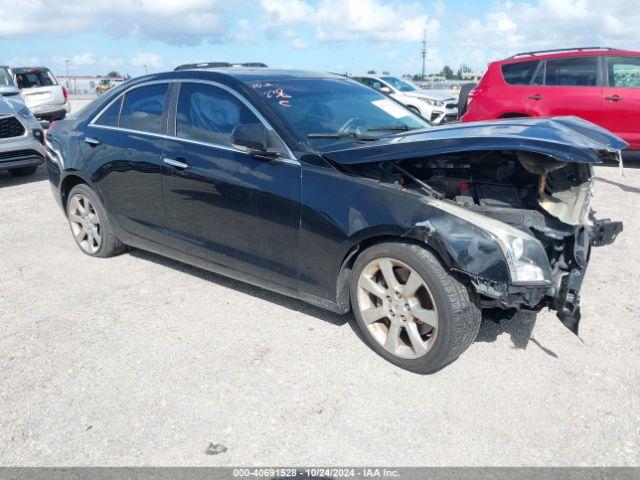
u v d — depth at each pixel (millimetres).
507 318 3346
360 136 3797
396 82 16562
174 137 4254
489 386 3148
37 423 2889
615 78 8914
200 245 4199
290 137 3631
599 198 7168
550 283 2945
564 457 2605
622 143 3426
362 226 3242
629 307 4133
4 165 8469
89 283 4664
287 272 3709
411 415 2910
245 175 3752
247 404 3014
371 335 3445
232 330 3812
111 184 4742
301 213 3496
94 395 3113
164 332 3799
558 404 2988
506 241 2916
